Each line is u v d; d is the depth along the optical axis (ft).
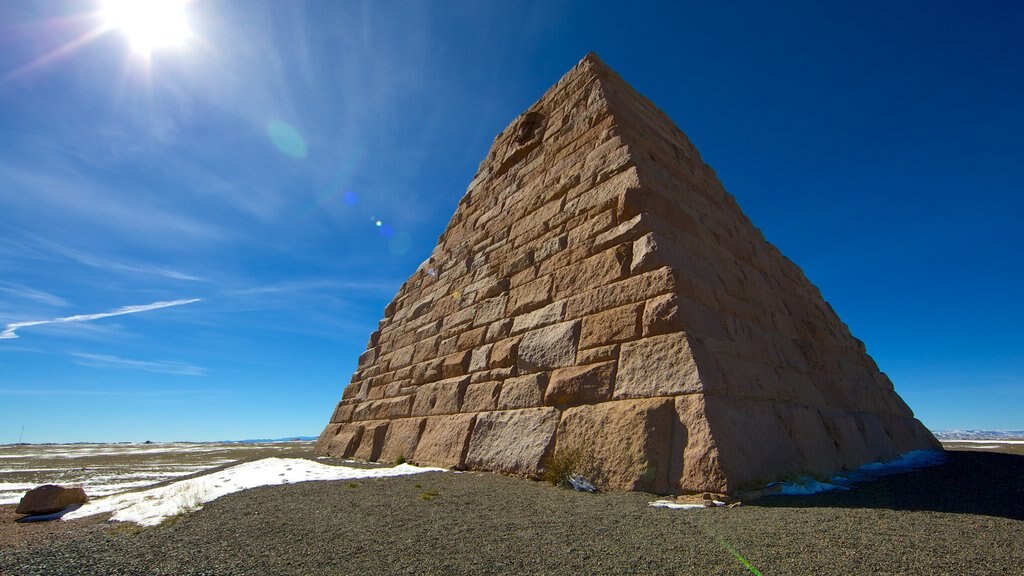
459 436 29.22
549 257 31.73
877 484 19.72
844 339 42.47
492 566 9.99
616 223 27.94
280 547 11.62
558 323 27.71
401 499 17.99
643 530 12.64
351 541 12.07
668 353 21.12
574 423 22.86
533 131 44.80
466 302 38.04
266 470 27.50
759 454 19.35
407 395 38.52
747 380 22.58
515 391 27.61
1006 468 23.59
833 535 11.65
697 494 16.92
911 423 40.42
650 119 41.47
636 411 20.57
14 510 19.67
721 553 10.44
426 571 9.75
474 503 17.03
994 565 9.35
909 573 8.98
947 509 14.57
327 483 22.47
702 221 32.71
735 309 27.45
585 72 40.91
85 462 51.78
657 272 23.84
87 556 11.00
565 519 14.19
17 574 9.80
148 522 14.66
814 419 25.76
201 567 10.19
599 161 32.86
